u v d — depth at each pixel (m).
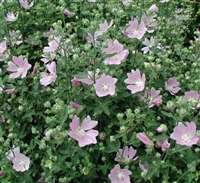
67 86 0.73
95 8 0.99
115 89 0.70
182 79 0.82
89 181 0.68
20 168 0.66
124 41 0.83
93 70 0.72
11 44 0.88
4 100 0.80
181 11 1.05
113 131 0.73
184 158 0.67
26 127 0.79
